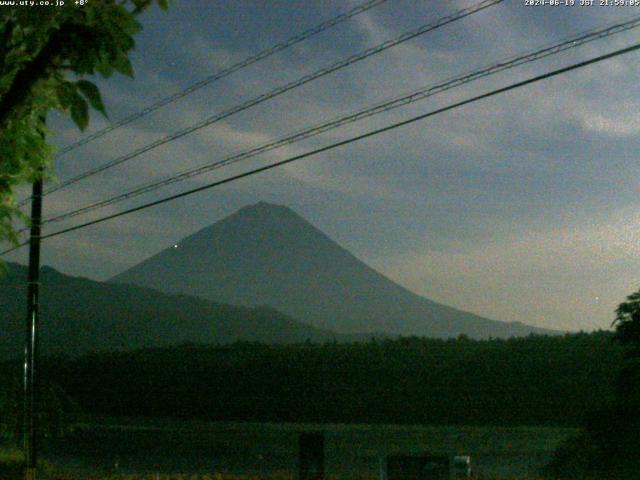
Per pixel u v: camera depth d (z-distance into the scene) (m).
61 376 79.25
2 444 30.59
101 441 48.91
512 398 60.47
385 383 67.75
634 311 27.34
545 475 28.38
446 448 44.38
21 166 6.03
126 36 4.92
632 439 25.47
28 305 18.62
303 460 22.27
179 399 68.88
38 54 4.93
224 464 37.62
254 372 73.94
